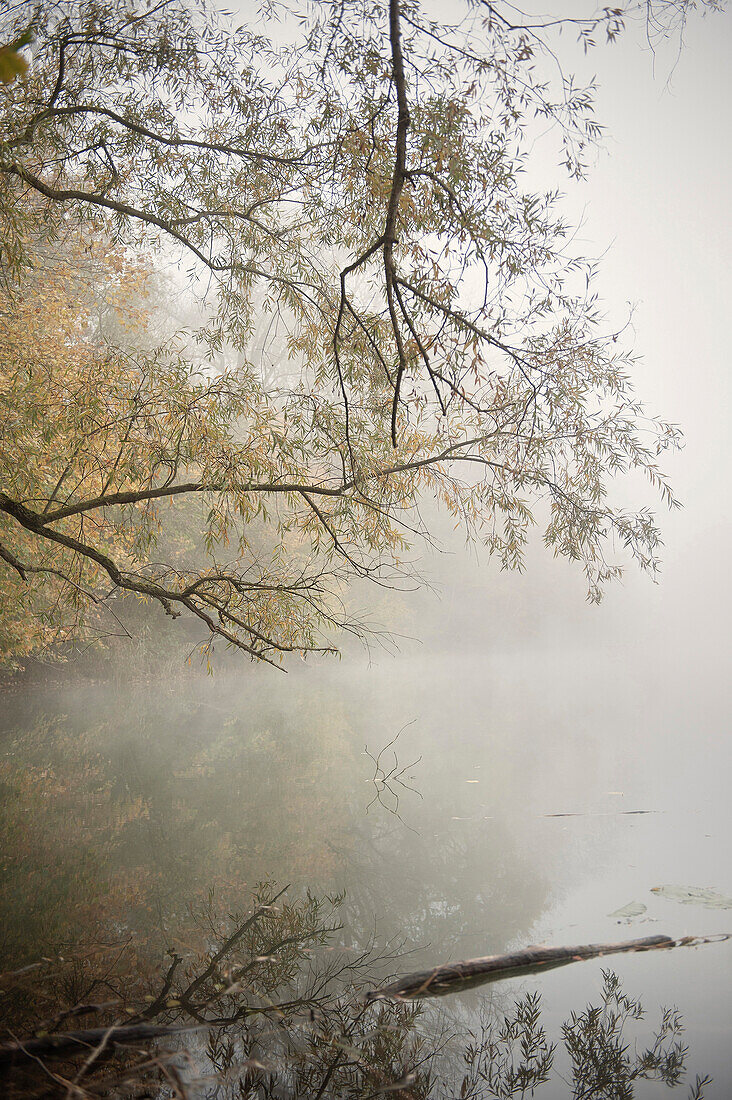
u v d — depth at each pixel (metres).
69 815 7.90
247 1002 3.72
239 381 7.41
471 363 5.37
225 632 7.25
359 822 7.81
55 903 5.28
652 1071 3.07
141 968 4.15
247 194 7.68
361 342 6.53
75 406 7.23
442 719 15.69
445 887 5.73
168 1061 3.08
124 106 7.35
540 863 6.21
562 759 11.28
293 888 5.76
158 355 7.64
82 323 13.30
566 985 3.90
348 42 5.57
